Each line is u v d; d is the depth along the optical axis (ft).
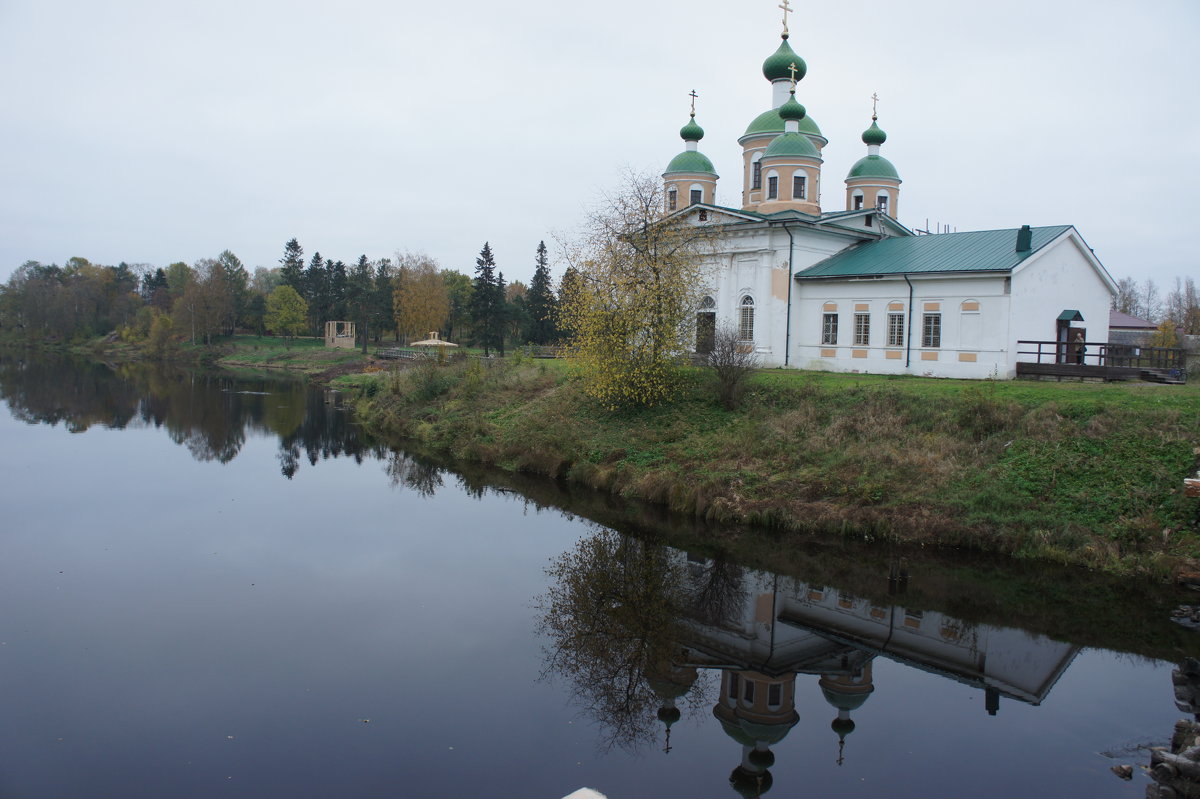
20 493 91.50
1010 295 103.81
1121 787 35.99
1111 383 97.71
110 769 37.65
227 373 283.59
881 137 161.68
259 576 65.21
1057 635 54.24
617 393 110.22
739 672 49.96
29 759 38.50
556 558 70.79
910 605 60.08
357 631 54.49
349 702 44.70
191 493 93.50
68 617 55.98
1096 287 120.78
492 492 95.30
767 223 126.11
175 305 372.99
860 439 85.92
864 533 72.84
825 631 56.24
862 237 137.08
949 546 69.46
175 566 67.21
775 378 107.86
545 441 108.17
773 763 38.93
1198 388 89.30
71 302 411.54
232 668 48.57
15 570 65.62
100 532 76.59
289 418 160.97
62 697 44.68
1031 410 80.48
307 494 94.12
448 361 171.53
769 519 77.71
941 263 113.39
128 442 127.85
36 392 197.47
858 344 121.19
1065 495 69.36
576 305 111.75
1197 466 66.64
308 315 385.29
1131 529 64.03
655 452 97.35
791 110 139.13
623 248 107.96
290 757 38.91
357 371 262.67
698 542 74.90
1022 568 64.54
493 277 271.49
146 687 46.01
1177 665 49.39
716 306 135.64
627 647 53.26
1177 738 38.37
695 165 160.15
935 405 87.15
